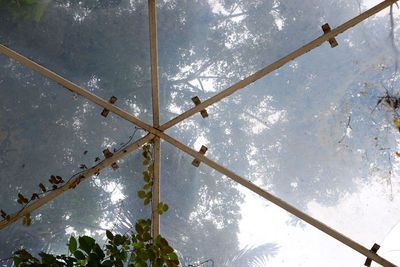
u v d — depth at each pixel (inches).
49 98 141.1
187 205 155.4
